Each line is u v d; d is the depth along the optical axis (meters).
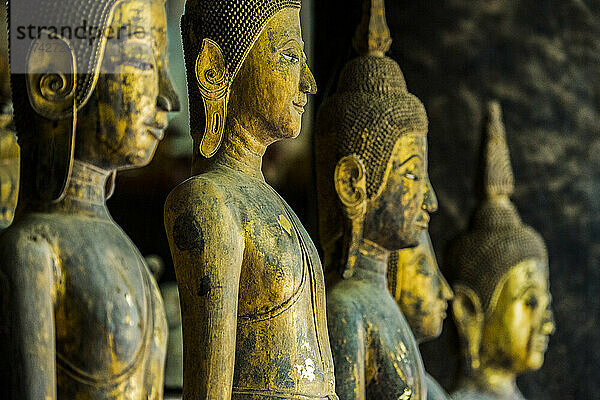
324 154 7.84
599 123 12.84
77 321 5.43
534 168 12.61
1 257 5.36
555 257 12.64
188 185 6.17
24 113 5.65
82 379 5.42
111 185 5.98
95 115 5.67
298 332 6.30
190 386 5.95
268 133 6.57
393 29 12.10
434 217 12.13
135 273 5.66
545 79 12.55
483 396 10.39
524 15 12.48
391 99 7.83
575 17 12.76
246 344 6.23
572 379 12.55
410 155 7.79
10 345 5.26
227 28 6.46
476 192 10.85
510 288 10.40
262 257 6.21
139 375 5.57
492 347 10.43
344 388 7.25
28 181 5.65
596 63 12.84
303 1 9.71
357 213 7.62
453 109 12.16
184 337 6.04
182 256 6.05
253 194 6.38
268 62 6.48
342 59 8.48
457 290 10.49
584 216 12.71
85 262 5.48
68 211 5.64
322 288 6.55
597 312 12.68
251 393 6.19
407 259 8.57
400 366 7.41
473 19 12.26
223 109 6.45
